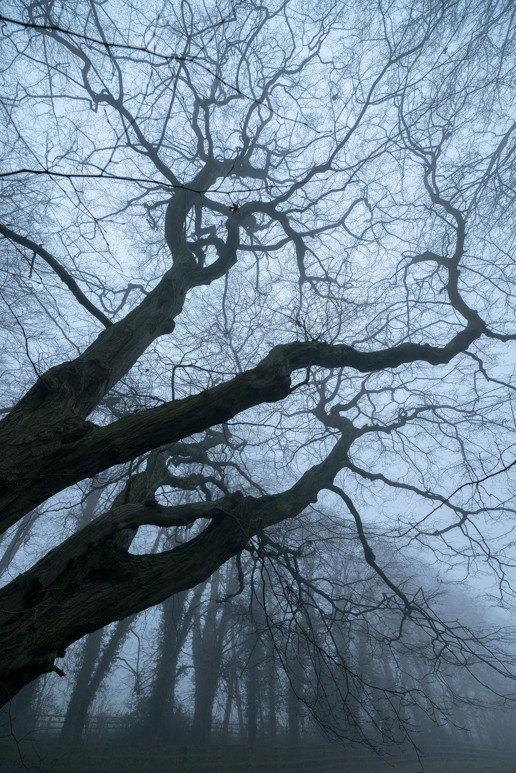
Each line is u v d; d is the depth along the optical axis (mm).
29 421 4398
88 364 5285
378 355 6938
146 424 4461
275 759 18391
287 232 9883
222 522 5816
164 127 8312
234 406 4730
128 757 16344
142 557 5219
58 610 4422
